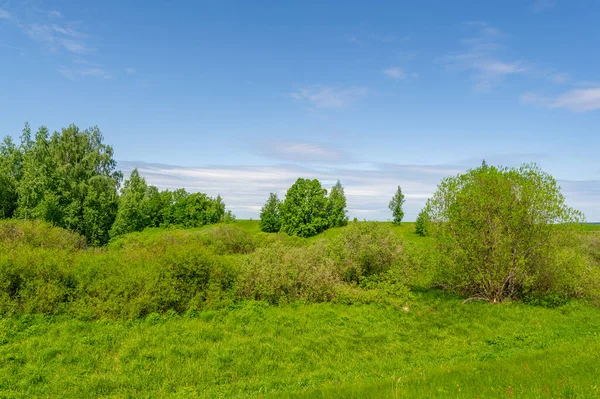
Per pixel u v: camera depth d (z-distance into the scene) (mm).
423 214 27234
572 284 23047
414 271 25969
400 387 9383
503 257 22750
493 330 17703
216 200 92250
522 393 8086
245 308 19000
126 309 16797
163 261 19641
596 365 10305
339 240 26859
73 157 66625
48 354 13070
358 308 20781
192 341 14812
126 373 12273
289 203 78938
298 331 16641
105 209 62625
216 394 11148
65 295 17359
